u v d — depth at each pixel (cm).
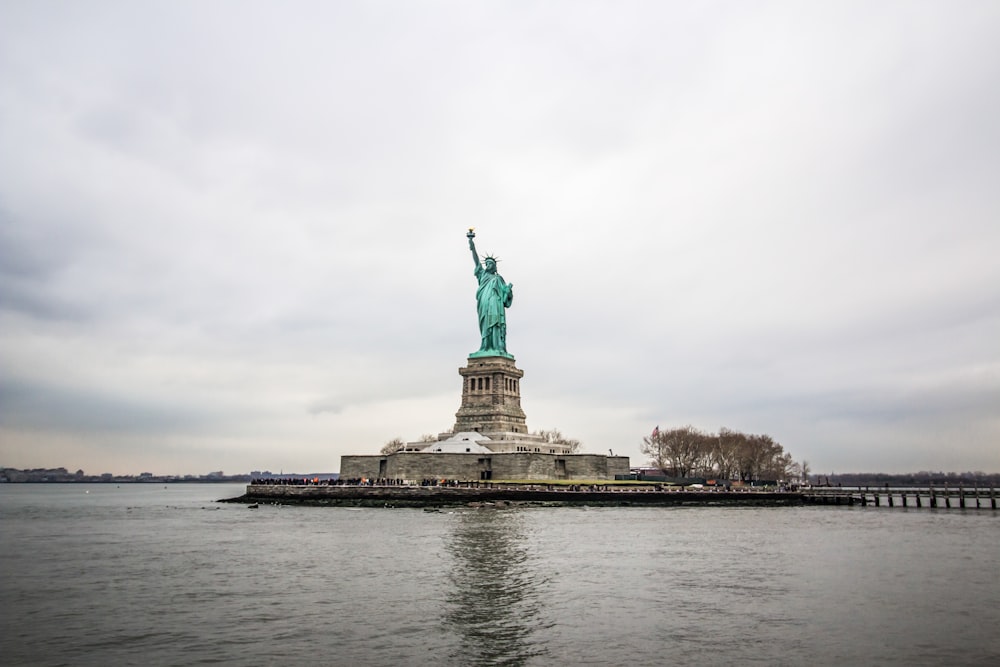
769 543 9194
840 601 5828
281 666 4281
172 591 6325
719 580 6700
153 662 4359
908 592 6162
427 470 18762
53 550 9138
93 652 4547
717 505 16500
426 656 4456
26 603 5875
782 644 4669
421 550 8594
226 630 5025
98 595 6175
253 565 7662
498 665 4291
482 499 16188
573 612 5491
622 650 4556
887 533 10419
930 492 16488
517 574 7012
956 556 8100
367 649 4588
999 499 19800
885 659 4369
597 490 16575
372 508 15412
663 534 10144
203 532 11131
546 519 12469
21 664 4325
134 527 12519
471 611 5525
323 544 9256
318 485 17925
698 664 4297
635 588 6353
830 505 17088
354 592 6222
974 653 4469
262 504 17775
